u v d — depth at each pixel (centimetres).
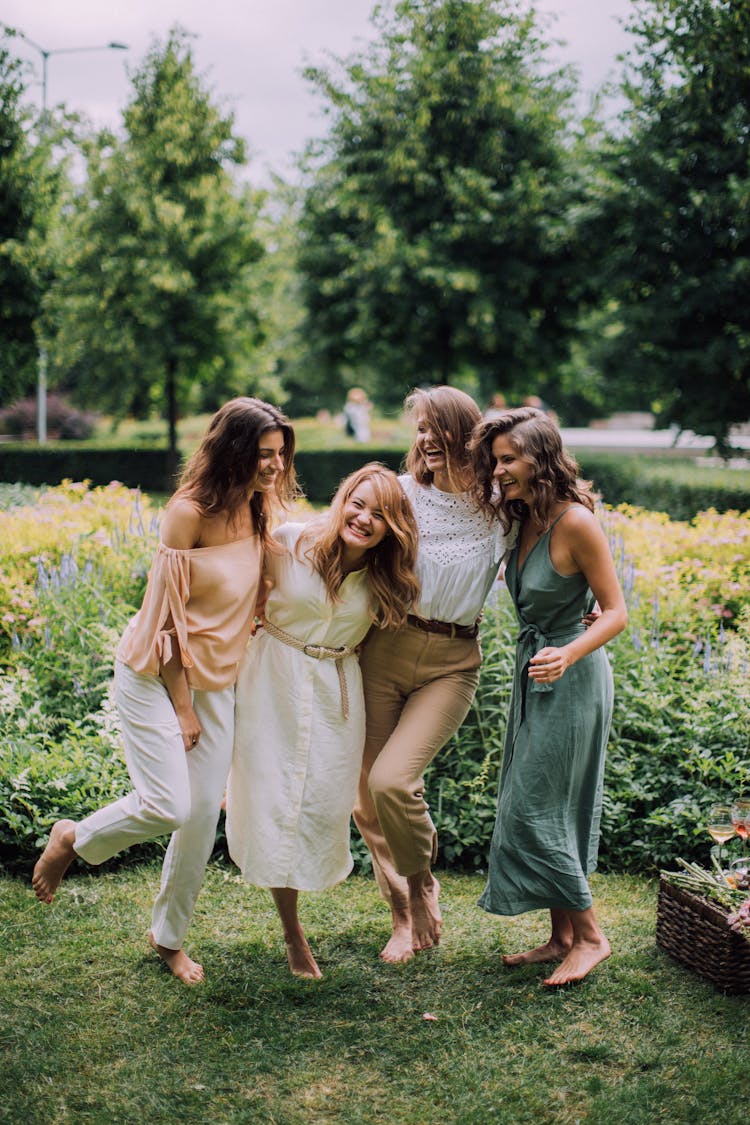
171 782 260
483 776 360
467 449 279
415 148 1150
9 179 1163
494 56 1170
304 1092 232
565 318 1234
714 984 277
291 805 273
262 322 1399
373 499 264
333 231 1259
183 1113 224
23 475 1448
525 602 284
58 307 1247
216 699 272
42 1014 260
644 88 992
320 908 324
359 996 274
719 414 1041
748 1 893
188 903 276
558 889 279
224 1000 271
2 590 458
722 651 426
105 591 470
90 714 400
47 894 277
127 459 1452
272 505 276
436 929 299
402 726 284
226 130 1290
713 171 959
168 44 1280
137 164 1266
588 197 1081
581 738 281
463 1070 240
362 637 283
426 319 1230
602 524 495
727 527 575
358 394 1814
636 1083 235
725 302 969
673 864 356
